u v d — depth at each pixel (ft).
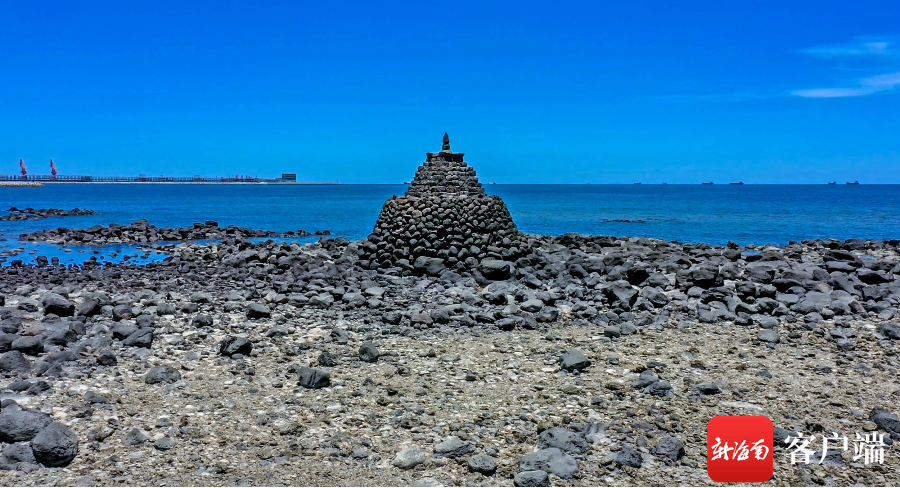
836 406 33.99
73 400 33.53
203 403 33.86
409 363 40.70
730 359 41.63
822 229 168.96
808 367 40.01
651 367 39.70
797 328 48.21
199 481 26.30
